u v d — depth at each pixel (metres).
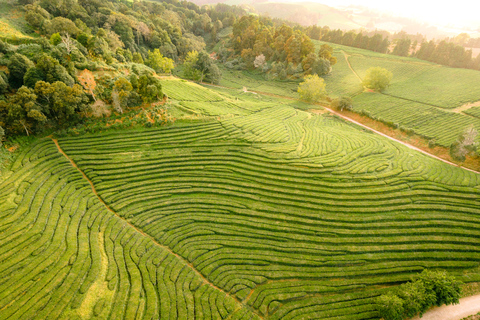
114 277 34.09
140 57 102.81
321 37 192.62
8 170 45.06
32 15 82.31
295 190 51.28
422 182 53.88
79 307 30.55
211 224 44.19
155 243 40.38
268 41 152.50
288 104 103.94
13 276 32.12
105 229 40.69
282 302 34.72
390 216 46.94
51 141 53.47
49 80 52.94
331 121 86.94
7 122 49.03
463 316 34.16
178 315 31.53
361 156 62.25
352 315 33.25
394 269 38.97
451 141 72.00
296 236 43.25
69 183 47.38
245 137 64.19
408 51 155.75
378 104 98.19
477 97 95.62
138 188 49.19
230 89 120.69
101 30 90.88
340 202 49.00
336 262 39.72
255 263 39.00
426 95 102.69
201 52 118.69
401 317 31.70
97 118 59.19
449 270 39.72
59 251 35.69
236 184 51.91
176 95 79.06
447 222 45.91
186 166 55.09
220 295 34.25
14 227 37.03
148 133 60.59
